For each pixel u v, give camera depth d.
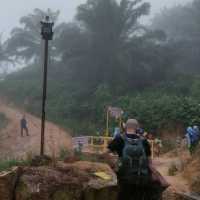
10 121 43.59
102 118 39.50
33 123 42.12
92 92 46.66
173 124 34.72
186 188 12.68
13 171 6.20
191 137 21.03
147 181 5.53
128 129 5.82
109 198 6.10
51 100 49.75
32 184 6.04
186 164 16.17
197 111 34.53
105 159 8.12
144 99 41.41
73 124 40.12
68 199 6.04
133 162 5.52
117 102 41.41
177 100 36.62
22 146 31.95
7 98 57.75
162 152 26.06
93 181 6.20
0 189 6.03
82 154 11.71
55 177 6.18
